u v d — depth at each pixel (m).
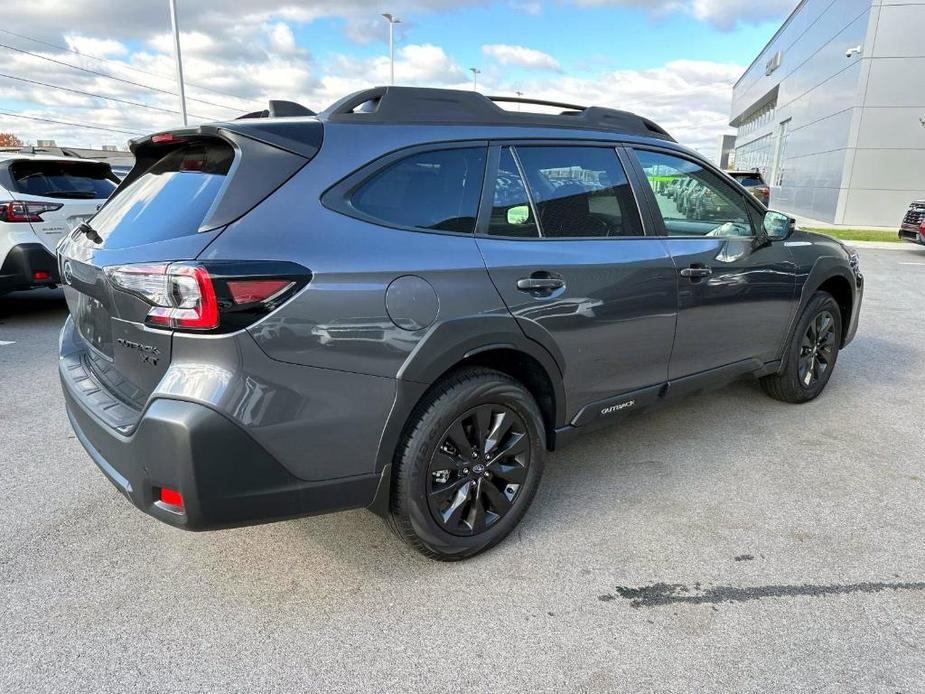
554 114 2.99
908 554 2.72
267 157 2.16
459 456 2.53
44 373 5.12
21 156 6.43
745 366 3.87
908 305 8.35
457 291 2.38
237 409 1.96
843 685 2.00
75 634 2.21
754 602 2.41
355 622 2.29
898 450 3.79
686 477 3.43
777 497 3.21
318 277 2.08
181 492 1.96
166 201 2.29
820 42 25.27
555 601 2.41
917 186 20.45
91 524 2.92
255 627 2.26
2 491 3.20
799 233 4.39
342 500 2.25
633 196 3.16
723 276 3.47
